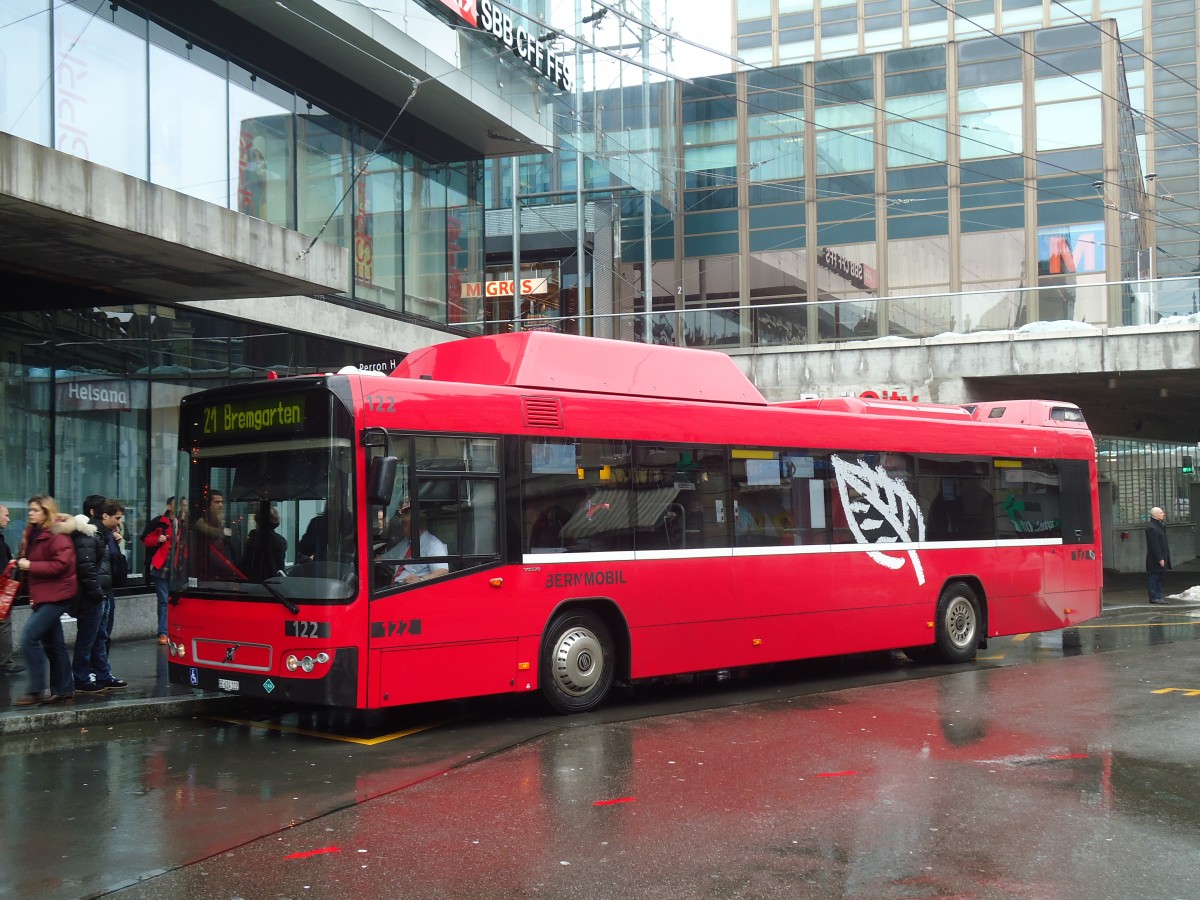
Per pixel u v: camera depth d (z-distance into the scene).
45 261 12.57
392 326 20.66
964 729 9.80
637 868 5.96
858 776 8.02
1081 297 25.14
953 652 14.47
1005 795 7.45
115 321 15.71
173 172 15.35
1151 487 38.09
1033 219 36.50
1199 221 84.12
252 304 17.50
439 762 8.63
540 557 10.49
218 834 6.63
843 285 38.12
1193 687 12.12
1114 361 24.47
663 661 11.41
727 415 12.30
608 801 7.35
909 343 26.19
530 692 12.13
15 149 10.08
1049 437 15.96
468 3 20.44
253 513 9.77
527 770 8.29
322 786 7.84
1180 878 5.80
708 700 11.76
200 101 15.91
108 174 10.99
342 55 18.31
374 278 20.45
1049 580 15.64
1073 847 6.32
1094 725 9.91
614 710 11.14
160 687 11.46
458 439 10.05
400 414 9.66
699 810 7.11
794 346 27.14
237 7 16.28
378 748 9.22
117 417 15.73
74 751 9.12
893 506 13.89
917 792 7.54
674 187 38.97
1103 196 35.94
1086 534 16.25
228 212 12.50
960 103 37.38
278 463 9.66
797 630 12.65
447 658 9.76
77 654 11.07
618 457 11.26
